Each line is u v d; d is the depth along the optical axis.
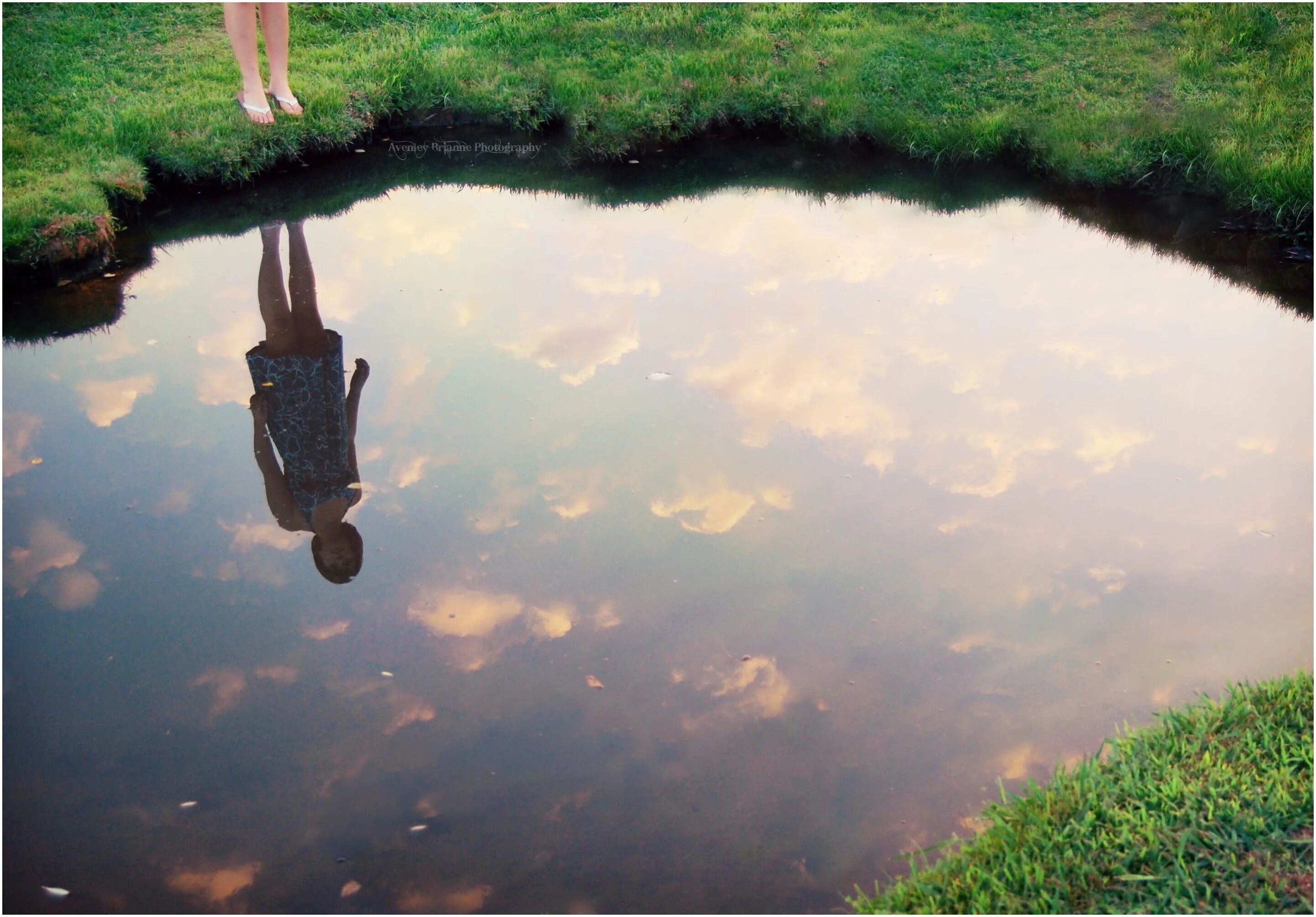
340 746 3.78
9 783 3.61
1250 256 7.34
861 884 3.27
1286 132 8.02
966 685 3.99
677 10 10.52
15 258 6.57
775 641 4.21
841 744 3.76
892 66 9.51
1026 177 8.49
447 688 4.03
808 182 8.80
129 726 3.85
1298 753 3.34
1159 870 3.02
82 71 8.91
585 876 3.30
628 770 3.68
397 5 10.48
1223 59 9.27
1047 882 3.04
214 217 7.94
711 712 3.91
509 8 10.62
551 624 4.32
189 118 8.16
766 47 9.87
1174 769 3.35
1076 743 3.73
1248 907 2.88
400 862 3.36
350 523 4.88
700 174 9.02
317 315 6.62
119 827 3.47
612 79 9.38
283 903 3.22
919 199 8.43
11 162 7.48
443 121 9.09
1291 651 4.08
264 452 5.34
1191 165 7.89
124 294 6.81
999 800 3.52
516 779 3.65
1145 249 7.47
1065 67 9.41
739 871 3.32
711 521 4.88
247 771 3.68
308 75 8.96
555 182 8.77
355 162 8.63
